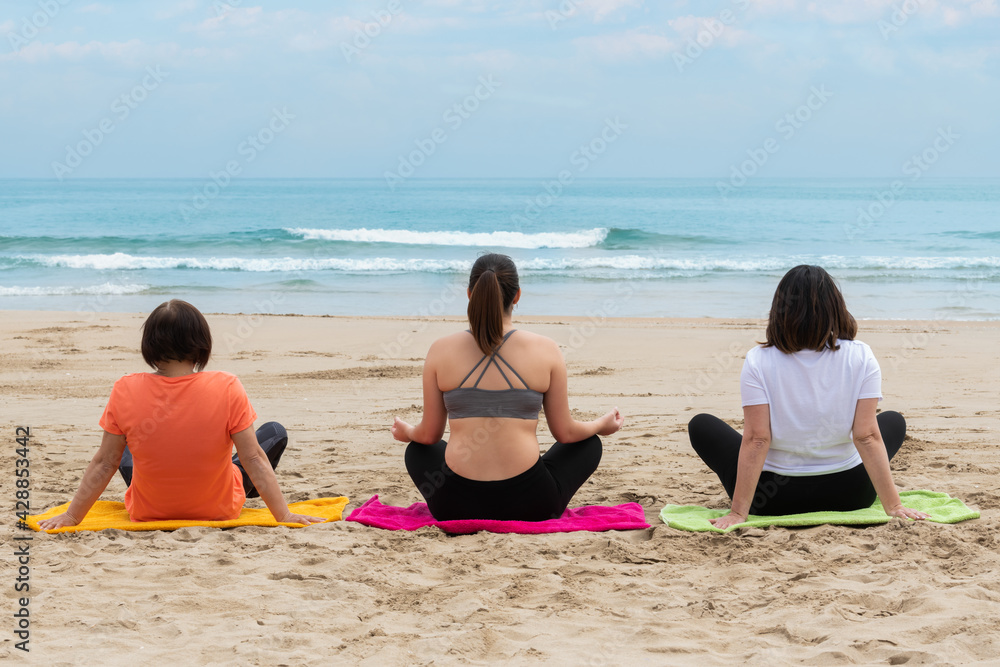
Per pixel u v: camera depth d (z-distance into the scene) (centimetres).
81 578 321
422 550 365
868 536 366
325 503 446
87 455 593
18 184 17175
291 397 870
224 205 6266
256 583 317
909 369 1034
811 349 383
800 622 274
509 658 250
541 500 400
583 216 4825
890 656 244
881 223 4138
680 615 284
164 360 386
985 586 300
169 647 257
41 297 1850
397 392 900
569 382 968
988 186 12712
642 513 424
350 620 281
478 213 5112
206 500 398
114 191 10394
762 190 9975
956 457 558
